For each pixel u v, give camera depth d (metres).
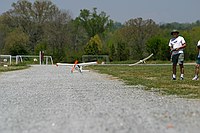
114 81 21.31
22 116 8.79
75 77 25.94
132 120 8.07
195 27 83.00
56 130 7.07
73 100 12.00
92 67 48.91
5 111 9.63
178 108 9.95
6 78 24.72
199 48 20.88
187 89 15.33
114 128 7.19
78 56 79.50
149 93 14.16
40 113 9.23
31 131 7.02
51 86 17.91
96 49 82.31
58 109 9.91
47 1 92.62
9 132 6.96
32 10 93.00
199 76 24.09
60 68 47.09
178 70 33.22
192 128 7.18
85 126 7.42
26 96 13.38
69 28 91.12
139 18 79.44
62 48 87.38
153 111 9.41
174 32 20.72
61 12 90.50
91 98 12.52
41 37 92.88
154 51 74.38
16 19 93.06
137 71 33.78
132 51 77.44
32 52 90.12
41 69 43.22
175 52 20.72
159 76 25.30
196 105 10.57
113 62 71.69
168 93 14.03
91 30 110.00
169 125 7.46
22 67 49.03
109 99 12.19
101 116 8.63
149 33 78.75
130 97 12.78
